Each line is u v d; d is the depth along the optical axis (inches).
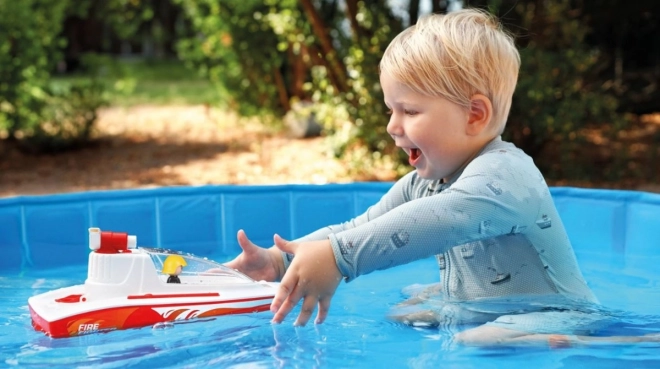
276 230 132.3
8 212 119.0
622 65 350.0
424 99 74.7
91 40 789.2
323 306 70.2
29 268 112.4
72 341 71.0
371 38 248.1
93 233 76.7
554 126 240.4
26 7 300.8
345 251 69.9
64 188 251.4
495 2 246.7
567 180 250.7
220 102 420.8
